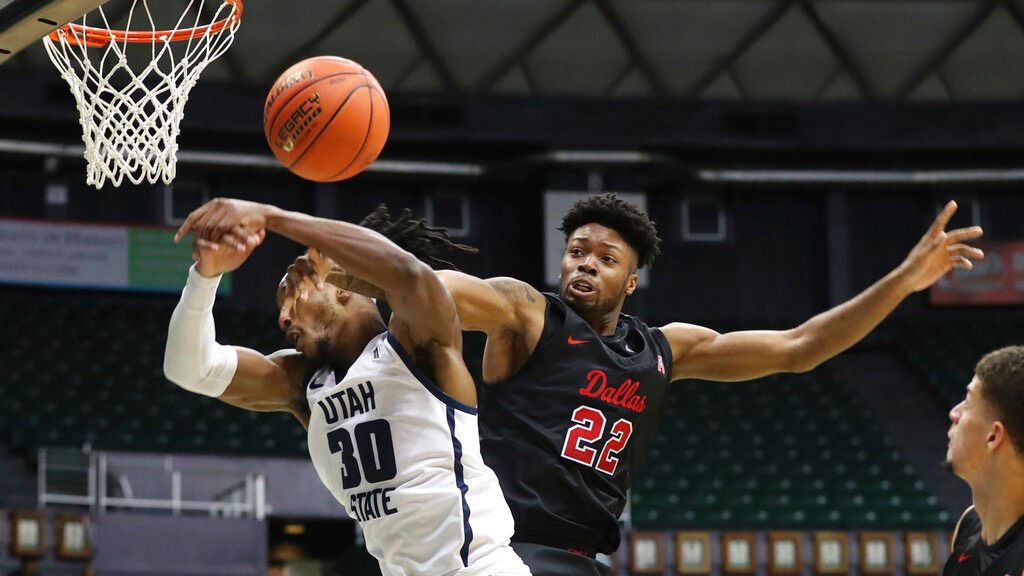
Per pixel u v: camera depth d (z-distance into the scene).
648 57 17.95
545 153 17.62
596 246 3.58
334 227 2.93
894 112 18.42
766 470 15.75
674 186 18.84
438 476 3.04
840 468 15.92
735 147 18.23
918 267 3.73
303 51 17.22
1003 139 18.36
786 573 13.63
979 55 18.20
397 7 17.05
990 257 19.05
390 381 3.05
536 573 3.30
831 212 19.00
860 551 13.84
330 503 13.95
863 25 17.75
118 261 17.36
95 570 11.98
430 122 17.69
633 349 3.63
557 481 3.37
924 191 19.33
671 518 14.49
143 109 5.11
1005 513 3.22
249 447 14.33
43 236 17.05
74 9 3.98
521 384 3.43
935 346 18.41
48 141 16.89
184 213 17.94
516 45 17.67
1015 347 3.23
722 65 18.09
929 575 13.84
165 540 12.34
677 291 18.80
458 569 3.03
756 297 18.98
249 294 17.67
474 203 18.61
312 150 3.47
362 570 13.89
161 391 15.41
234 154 17.47
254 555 12.63
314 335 3.17
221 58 17.12
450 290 3.24
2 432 14.05
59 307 16.89
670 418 16.77
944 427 17.34
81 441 13.96
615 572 13.30
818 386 17.73
